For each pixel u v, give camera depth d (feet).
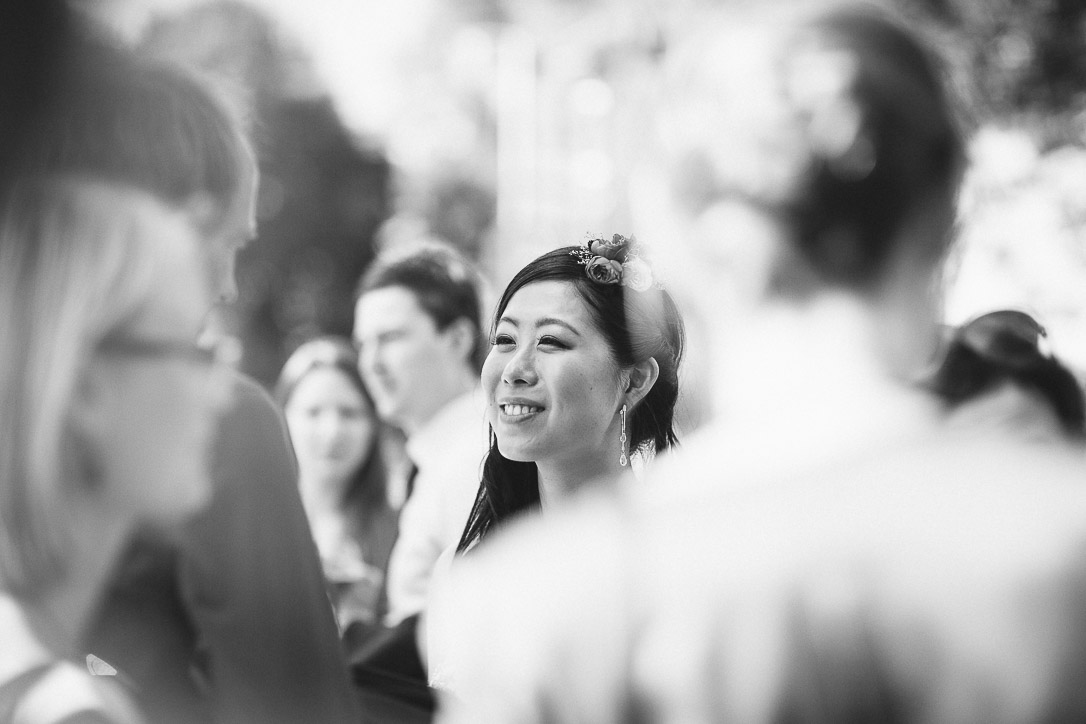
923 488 5.94
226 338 11.69
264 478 10.69
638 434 14.03
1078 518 5.86
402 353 20.42
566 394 13.43
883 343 6.34
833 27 6.33
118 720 6.31
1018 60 41.50
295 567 10.89
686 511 6.16
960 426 6.26
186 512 7.18
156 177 7.86
